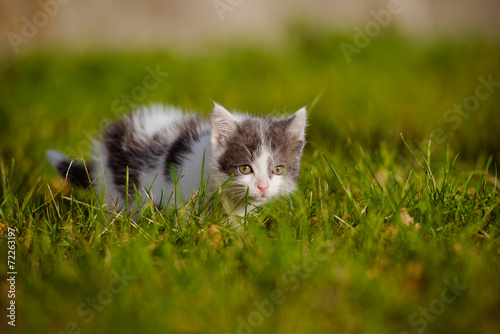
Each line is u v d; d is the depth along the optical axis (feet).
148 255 12.10
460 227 13.65
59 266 11.85
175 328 9.89
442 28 54.90
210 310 10.42
